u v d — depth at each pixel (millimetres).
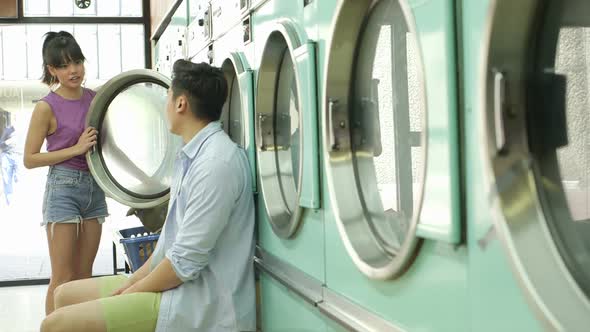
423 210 1280
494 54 1028
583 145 984
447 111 1167
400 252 1385
